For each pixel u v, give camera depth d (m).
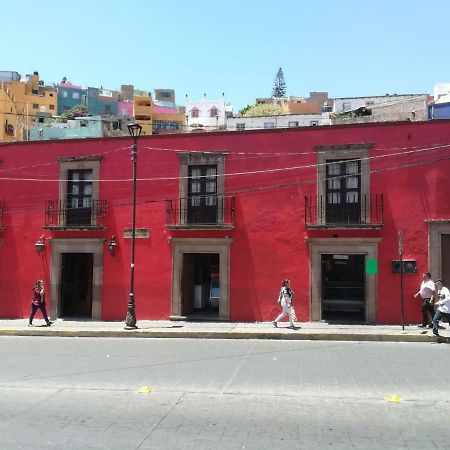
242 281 17.53
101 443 5.69
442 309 13.78
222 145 18.03
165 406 7.23
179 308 18.00
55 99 85.25
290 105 71.62
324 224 16.70
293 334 14.61
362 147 16.84
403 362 10.55
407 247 16.42
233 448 5.49
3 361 11.12
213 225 17.56
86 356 11.75
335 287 18.08
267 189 17.56
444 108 23.48
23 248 19.38
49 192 19.38
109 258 18.69
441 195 16.34
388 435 5.88
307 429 6.12
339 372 9.51
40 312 19.05
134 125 16.75
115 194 18.81
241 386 8.38
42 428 6.29
